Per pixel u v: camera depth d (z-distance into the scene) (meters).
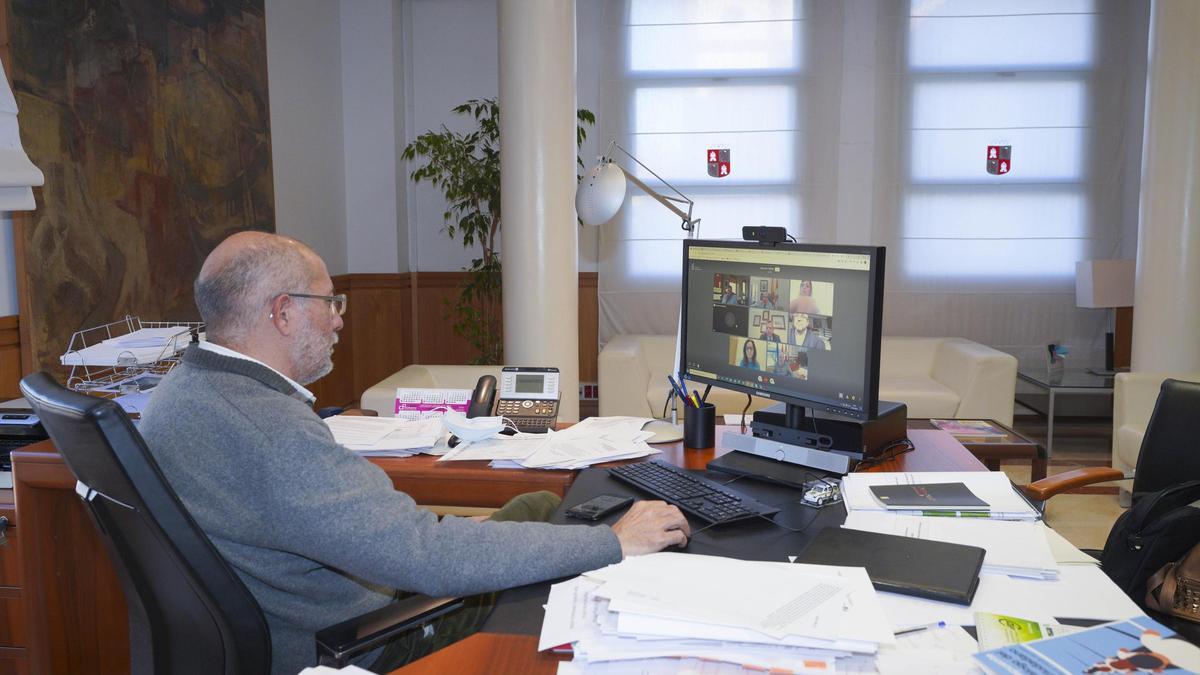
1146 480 2.04
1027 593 1.15
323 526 1.19
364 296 5.75
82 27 2.91
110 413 1.06
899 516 1.44
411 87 5.83
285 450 1.22
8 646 2.06
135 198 3.25
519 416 2.20
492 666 1.00
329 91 5.39
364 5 5.56
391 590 1.49
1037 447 2.66
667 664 0.96
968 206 5.53
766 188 5.59
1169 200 3.94
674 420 2.24
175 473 1.23
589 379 5.86
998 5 5.39
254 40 4.26
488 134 5.29
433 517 1.27
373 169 5.66
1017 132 5.46
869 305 1.60
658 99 5.58
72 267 2.87
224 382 1.27
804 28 5.47
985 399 4.34
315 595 1.36
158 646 1.28
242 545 1.27
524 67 3.62
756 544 1.37
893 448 1.93
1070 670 0.91
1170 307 3.97
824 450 1.84
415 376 3.28
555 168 3.67
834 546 1.27
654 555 1.22
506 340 3.81
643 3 5.52
